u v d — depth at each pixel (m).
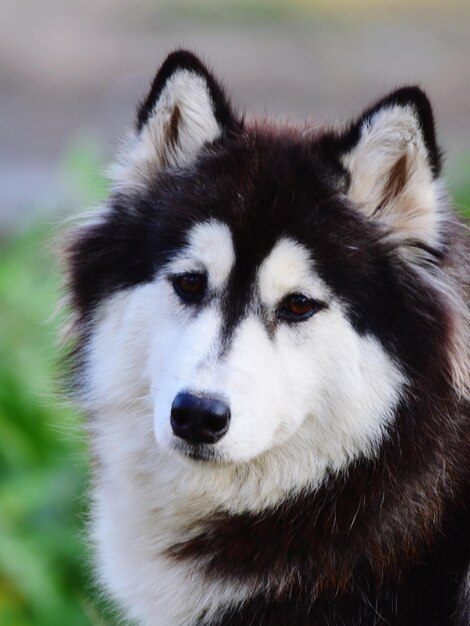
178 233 10.55
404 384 10.41
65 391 11.70
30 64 36.03
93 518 12.02
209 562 10.75
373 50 38.81
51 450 16.03
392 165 10.63
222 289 10.35
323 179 10.64
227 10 43.12
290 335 10.32
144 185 11.19
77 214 11.88
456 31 41.69
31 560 14.35
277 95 32.72
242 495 10.70
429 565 10.48
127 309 10.83
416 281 10.52
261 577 10.59
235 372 9.90
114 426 11.21
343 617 10.47
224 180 10.68
